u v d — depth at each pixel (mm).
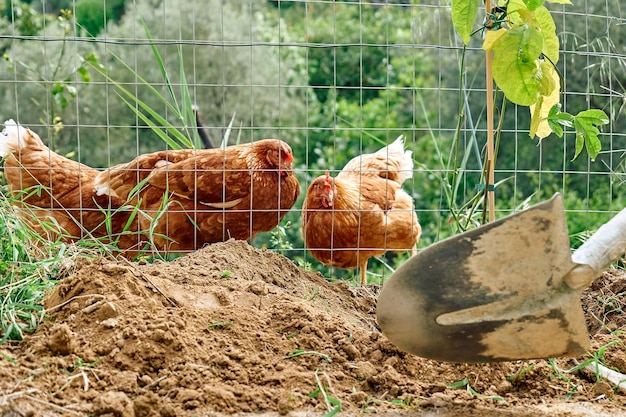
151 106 12133
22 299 3688
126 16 12805
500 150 11414
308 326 3590
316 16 15805
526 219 2836
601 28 9398
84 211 5938
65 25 10570
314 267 9789
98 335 3303
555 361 3652
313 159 14219
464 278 2938
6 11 11672
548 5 9266
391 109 15000
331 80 15148
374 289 4941
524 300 2986
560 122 4625
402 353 3479
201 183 5770
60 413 2801
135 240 5918
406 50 15070
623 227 2980
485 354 3121
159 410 2922
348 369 3395
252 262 4625
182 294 3748
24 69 11484
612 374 3523
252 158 5922
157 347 3230
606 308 4426
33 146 6031
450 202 5191
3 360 3111
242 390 3094
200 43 4828
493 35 4184
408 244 6371
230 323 3523
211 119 12484
